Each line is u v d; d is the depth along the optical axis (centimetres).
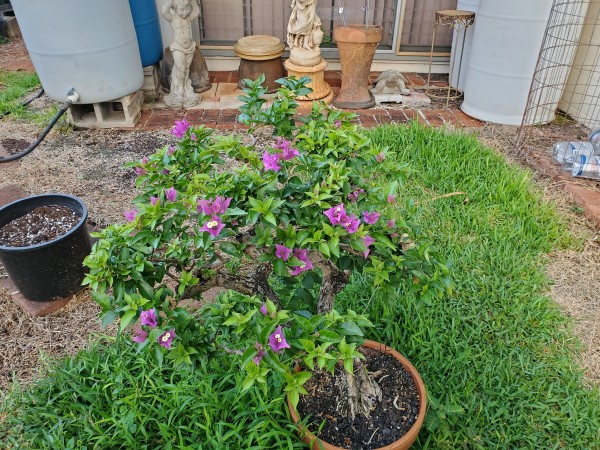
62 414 175
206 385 172
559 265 254
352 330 122
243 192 128
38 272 216
